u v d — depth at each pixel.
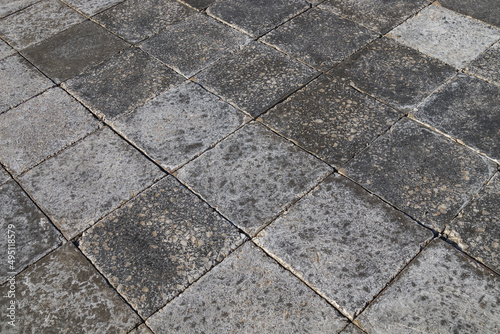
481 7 4.09
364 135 3.09
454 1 4.18
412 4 4.18
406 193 2.75
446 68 3.53
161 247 2.59
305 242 2.56
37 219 2.78
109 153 3.11
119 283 2.46
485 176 2.81
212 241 2.60
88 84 3.62
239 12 4.21
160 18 4.23
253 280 2.42
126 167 3.02
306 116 3.24
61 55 3.91
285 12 4.17
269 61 3.68
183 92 3.49
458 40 3.77
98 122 3.32
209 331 2.25
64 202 2.85
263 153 3.03
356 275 2.40
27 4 4.54
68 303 2.40
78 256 2.59
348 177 2.86
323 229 2.61
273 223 2.66
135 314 2.33
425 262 2.44
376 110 3.25
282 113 3.27
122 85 3.58
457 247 2.50
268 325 2.25
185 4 4.37
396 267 2.42
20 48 4.02
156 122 3.28
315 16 4.10
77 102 3.49
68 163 3.07
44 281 2.49
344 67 3.59
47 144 3.20
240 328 2.25
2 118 3.41
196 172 2.95
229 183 2.87
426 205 2.69
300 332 2.22
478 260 2.44
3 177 3.02
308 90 3.42
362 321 2.24
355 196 2.75
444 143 3.01
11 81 3.71
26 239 2.69
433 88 3.38
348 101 3.32
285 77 3.53
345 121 3.19
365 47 3.75
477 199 2.70
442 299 2.29
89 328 2.30
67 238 2.68
